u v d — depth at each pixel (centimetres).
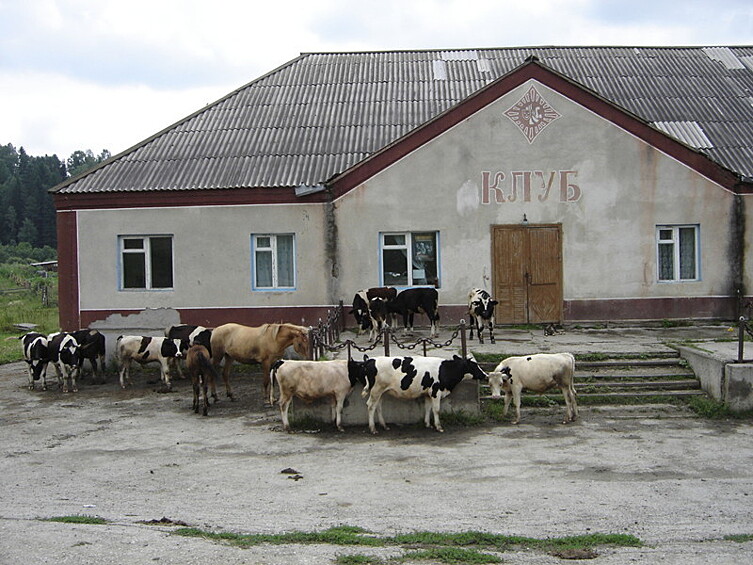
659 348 1722
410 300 1914
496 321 2064
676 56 2708
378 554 752
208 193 2091
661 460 1166
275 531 850
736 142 2156
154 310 2123
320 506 960
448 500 980
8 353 2580
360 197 2075
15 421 1535
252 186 2077
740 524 876
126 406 1661
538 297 2061
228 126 2378
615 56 2711
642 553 762
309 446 1287
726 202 2048
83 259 2133
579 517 905
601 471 1109
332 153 2197
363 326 2000
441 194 2061
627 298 2056
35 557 739
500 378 1402
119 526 856
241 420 1495
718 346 1686
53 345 1853
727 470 1111
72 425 1489
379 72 2686
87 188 2114
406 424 1412
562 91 2033
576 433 1334
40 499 1012
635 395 1523
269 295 2100
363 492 1020
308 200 2080
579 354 1683
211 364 1559
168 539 799
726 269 2056
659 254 2070
